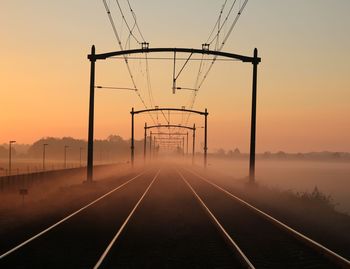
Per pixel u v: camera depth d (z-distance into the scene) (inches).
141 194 1708.9
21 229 866.1
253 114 1943.9
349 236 829.2
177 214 1139.9
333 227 933.8
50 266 576.7
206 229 904.9
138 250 687.1
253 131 1955.0
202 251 686.5
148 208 1259.2
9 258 613.9
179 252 675.4
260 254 669.9
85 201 1430.9
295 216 1102.4
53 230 854.5
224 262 616.1
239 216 1117.1
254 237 815.7
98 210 1190.9
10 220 994.1
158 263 602.5
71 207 1262.3
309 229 901.8
